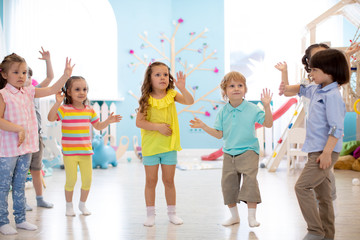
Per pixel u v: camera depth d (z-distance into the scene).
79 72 5.59
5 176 2.15
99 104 5.67
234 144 2.25
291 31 5.57
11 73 2.16
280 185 3.48
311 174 1.86
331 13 4.14
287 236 2.05
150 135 2.29
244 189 2.17
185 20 5.96
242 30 5.98
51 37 5.42
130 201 2.90
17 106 2.17
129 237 2.05
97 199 2.98
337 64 1.86
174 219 2.32
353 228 2.18
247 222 2.32
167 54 5.92
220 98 5.99
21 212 2.23
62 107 2.52
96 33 5.64
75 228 2.23
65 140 2.51
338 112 1.80
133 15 5.77
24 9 5.14
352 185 3.48
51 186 3.55
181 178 3.96
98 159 4.68
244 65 5.99
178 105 5.95
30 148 2.23
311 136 1.89
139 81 5.79
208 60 5.99
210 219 2.40
